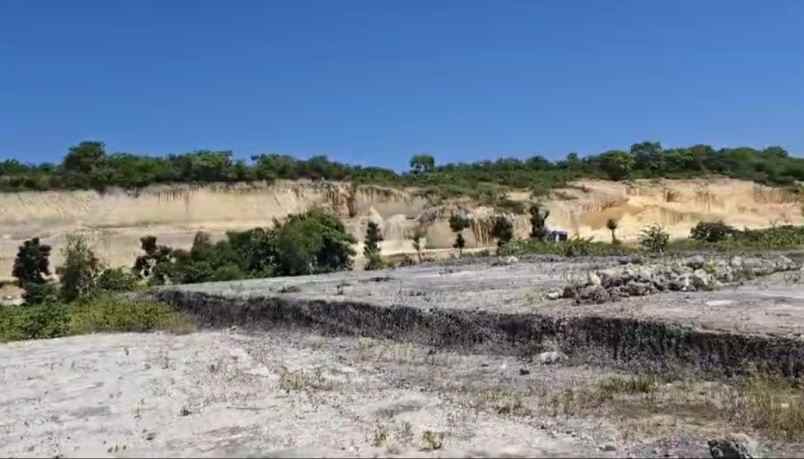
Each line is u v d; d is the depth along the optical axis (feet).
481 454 29.17
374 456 29.22
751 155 350.43
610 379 42.73
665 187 296.10
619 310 51.19
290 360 55.77
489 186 299.79
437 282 84.17
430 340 58.44
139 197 283.18
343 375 48.78
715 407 35.73
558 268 90.79
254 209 290.15
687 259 80.84
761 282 63.93
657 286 59.88
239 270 147.54
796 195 298.56
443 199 285.02
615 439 31.40
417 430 33.53
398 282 87.97
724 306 50.24
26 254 188.65
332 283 93.81
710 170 334.65
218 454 31.12
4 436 37.50
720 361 41.22
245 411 39.32
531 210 234.79
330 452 30.25
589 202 276.21
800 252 92.02
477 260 116.78
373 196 294.87
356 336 65.62
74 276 132.36
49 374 55.01
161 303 98.48
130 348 66.49
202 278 145.28
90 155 299.99
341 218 275.80
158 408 41.63
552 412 36.58
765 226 256.11
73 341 74.54
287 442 32.42
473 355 53.16
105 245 244.01
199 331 81.82
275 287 93.86
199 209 285.43
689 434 31.76
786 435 31.01
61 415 41.63
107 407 42.80
